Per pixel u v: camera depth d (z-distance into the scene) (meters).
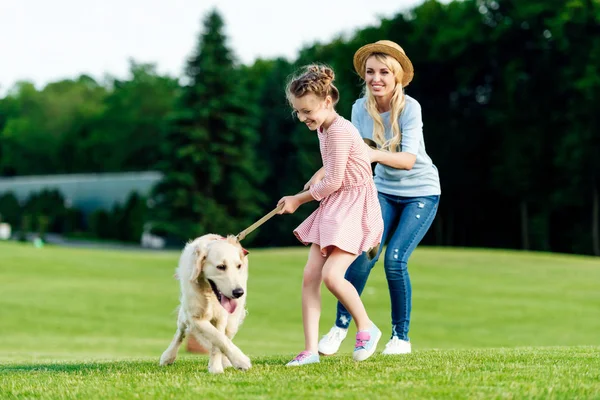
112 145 76.62
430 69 41.84
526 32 39.31
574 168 36.38
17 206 57.72
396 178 6.55
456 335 16.03
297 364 5.50
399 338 6.41
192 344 11.35
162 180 45.31
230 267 5.29
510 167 38.62
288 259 26.83
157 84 79.88
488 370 4.99
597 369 5.02
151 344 14.48
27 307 18.61
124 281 22.94
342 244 5.38
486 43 39.88
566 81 37.09
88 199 57.66
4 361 7.94
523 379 4.59
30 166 80.19
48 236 53.72
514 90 38.59
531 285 21.97
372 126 6.60
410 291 6.41
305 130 45.84
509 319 17.72
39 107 84.12
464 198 42.72
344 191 5.58
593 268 24.83
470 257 26.86
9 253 26.83
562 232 40.59
